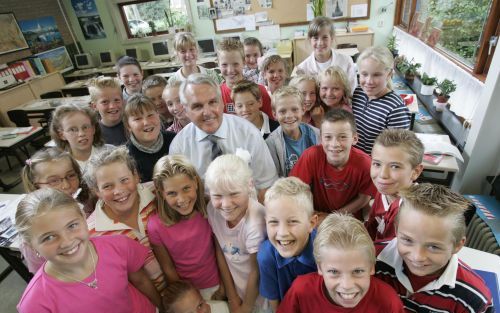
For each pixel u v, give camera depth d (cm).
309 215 108
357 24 556
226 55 237
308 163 159
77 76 652
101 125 219
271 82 254
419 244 86
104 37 680
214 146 155
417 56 423
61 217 93
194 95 139
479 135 231
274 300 122
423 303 98
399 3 519
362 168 149
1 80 529
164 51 647
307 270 110
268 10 582
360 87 212
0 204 214
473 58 271
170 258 141
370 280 95
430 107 320
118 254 114
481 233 175
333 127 142
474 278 94
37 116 456
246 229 125
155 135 167
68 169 151
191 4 607
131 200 133
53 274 102
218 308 142
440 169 220
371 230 141
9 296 230
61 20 657
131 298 121
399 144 117
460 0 300
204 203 135
